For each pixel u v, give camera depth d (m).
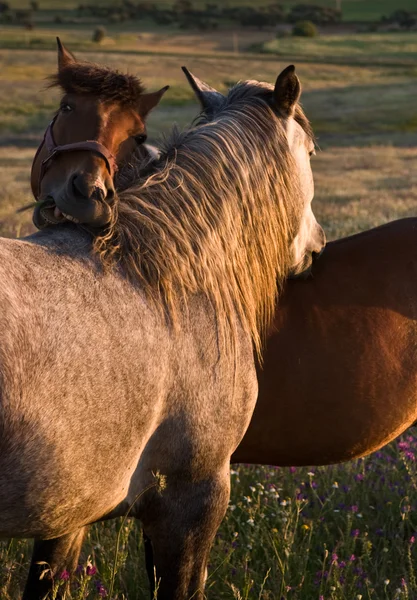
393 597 3.84
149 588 3.85
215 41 137.00
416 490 4.88
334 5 197.25
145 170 3.28
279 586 3.92
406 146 39.94
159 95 3.41
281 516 4.54
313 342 3.69
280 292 3.71
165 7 196.50
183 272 3.05
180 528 3.18
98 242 2.93
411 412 3.88
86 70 3.23
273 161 3.44
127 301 2.86
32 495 2.58
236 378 3.21
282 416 3.68
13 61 83.12
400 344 3.81
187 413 3.03
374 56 104.50
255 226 3.39
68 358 2.59
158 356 2.89
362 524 4.69
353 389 3.72
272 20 161.38
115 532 4.42
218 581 4.11
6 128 46.62
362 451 3.87
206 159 3.28
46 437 2.54
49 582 3.61
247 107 3.46
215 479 3.21
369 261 3.95
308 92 66.62
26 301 2.56
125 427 2.78
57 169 3.14
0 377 2.41
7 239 2.80
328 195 19.94
